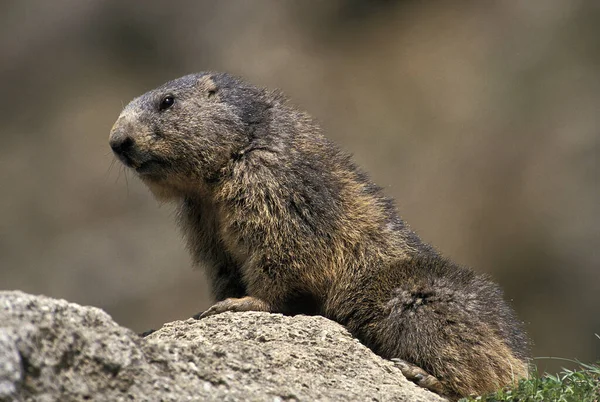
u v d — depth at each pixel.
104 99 28.02
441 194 24.09
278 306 9.08
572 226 23.30
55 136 27.53
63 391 5.36
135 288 24.72
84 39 29.03
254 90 9.79
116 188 26.48
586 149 23.91
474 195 24.09
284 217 8.97
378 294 8.91
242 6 28.09
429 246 9.88
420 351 8.62
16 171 27.06
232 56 27.45
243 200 9.09
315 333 8.07
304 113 9.87
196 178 9.36
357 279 9.05
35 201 26.48
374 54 26.45
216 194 9.26
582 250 23.09
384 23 26.94
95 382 5.55
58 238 25.88
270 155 9.16
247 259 9.12
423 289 8.76
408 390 7.51
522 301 23.20
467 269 9.21
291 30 27.44
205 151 9.27
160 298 24.42
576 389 7.82
